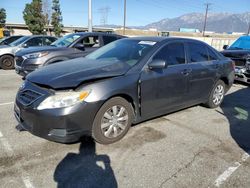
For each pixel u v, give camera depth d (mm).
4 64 11234
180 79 4531
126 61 4148
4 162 3217
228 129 4562
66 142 3361
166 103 4426
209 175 3100
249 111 5660
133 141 3904
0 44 13188
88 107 3332
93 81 3463
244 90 7949
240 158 3523
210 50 5484
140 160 3377
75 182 2889
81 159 3350
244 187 2902
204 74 5090
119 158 3406
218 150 3736
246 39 10453
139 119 4094
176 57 4578
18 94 3635
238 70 8445
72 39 8164
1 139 3832
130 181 2934
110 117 3676
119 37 8852
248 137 4234
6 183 2818
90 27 18031
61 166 3178
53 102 3197
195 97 5070
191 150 3703
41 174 3006
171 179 2994
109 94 3502
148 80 3988
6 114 4926
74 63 4230
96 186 2832
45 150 3543
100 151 3562
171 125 4625
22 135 3980
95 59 4496
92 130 3527
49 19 46312
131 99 3889
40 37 12188
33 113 3254
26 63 7316
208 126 4672
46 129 3240
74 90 3297
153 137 4074
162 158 3447
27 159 3307
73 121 3252
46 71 3787
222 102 6320
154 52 4207
